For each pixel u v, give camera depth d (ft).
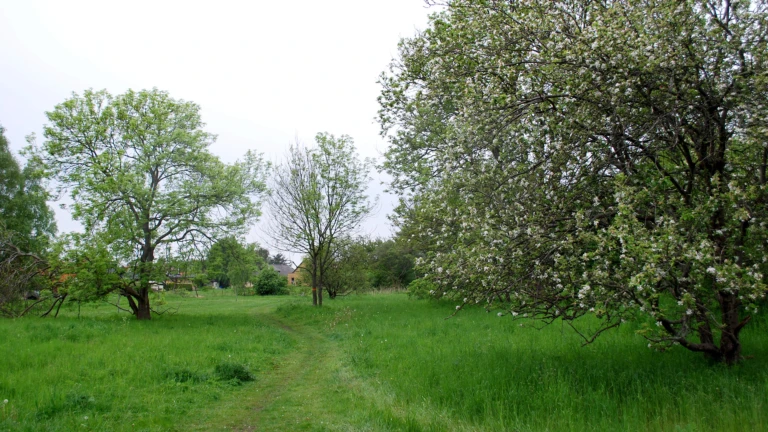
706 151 23.47
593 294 21.11
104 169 70.23
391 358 34.71
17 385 25.53
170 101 79.36
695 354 25.80
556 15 25.62
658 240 18.97
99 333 48.49
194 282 77.10
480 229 25.44
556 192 24.38
